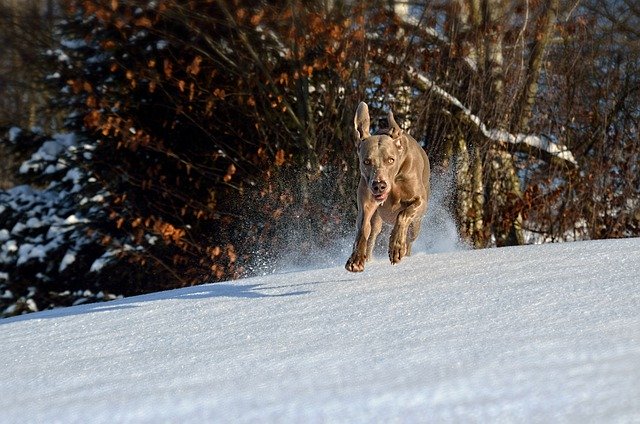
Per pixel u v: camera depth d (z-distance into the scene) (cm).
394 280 1482
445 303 1224
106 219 3725
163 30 3503
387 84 3278
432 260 1684
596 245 1636
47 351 1245
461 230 3266
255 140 3506
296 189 3388
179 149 3619
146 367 1043
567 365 814
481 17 3416
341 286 1484
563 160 3378
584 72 3488
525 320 1066
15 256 3884
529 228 3397
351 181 3297
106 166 3725
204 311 1412
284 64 3466
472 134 3347
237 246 3488
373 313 1220
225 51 3491
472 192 3322
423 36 3369
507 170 3375
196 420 758
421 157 1733
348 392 795
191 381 938
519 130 3425
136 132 3556
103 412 815
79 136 3797
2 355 1252
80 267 3794
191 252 3544
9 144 3944
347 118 3297
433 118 3303
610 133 3438
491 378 791
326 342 1072
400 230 1602
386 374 865
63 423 795
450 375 823
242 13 3281
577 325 1006
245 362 1007
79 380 1009
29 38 4047
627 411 655
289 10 3253
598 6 3759
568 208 3331
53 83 3831
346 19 3269
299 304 1362
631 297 1130
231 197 3538
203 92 3500
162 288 3647
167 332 1278
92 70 3706
